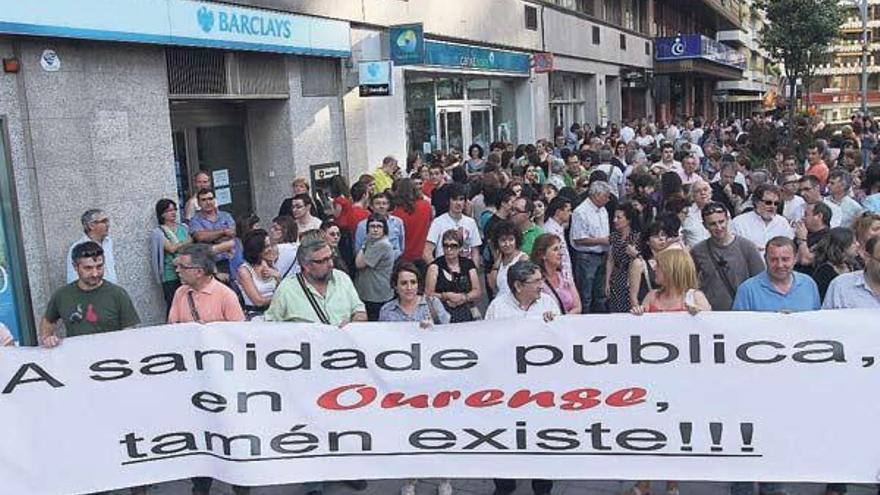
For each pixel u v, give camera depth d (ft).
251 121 38.19
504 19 65.82
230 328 15.58
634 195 29.81
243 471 15.72
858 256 18.04
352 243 27.76
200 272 16.93
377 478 15.89
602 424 15.56
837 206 24.88
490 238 21.22
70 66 25.96
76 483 15.46
